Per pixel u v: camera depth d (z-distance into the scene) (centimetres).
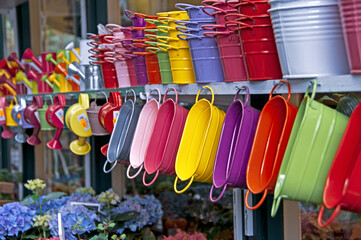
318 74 133
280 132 148
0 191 406
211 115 167
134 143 202
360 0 118
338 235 201
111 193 302
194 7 177
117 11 338
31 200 290
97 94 260
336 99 173
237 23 154
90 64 279
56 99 296
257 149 148
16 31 500
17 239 276
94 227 264
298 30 133
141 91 220
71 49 288
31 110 325
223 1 166
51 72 338
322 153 127
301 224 209
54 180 441
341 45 132
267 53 150
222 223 272
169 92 200
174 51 191
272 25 141
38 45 460
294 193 129
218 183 158
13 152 546
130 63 241
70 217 263
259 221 208
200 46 177
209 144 170
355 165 116
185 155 176
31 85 374
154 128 189
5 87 409
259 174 148
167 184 309
